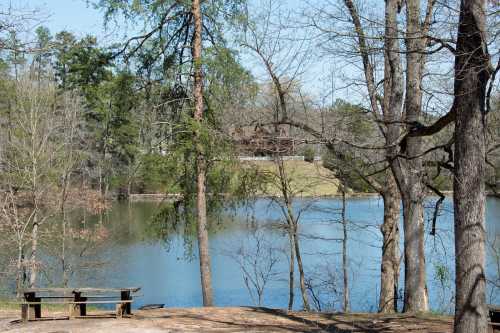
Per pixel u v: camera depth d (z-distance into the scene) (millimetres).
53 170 20406
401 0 12578
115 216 30906
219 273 21453
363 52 9508
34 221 19469
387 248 14672
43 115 20578
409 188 12469
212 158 13898
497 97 10047
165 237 15391
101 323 10859
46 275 19750
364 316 11977
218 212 15477
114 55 14461
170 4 14211
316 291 18984
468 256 7188
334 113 13656
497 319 9531
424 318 11414
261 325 10930
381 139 13641
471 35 7121
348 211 28391
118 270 23094
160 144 14211
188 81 14609
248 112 14477
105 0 13680
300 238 23047
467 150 7223
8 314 12398
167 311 12477
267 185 16203
